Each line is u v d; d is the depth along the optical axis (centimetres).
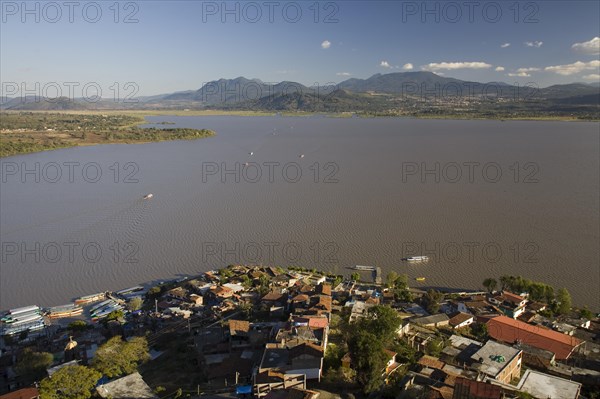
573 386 6016
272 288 10838
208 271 12506
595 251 13075
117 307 10612
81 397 6538
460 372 6450
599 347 8050
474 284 11475
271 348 7050
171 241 14538
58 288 11744
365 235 14688
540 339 7975
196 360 7750
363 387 6200
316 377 6475
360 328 7512
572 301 10494
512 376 6688
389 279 11388
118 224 16062
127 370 7406
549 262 12488
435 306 9825
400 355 7256
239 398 6303
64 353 8500
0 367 8156
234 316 9569
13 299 11206
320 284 10875
